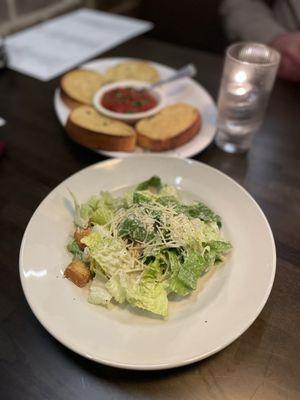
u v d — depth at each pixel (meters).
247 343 0.25
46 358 0.25
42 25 0.70
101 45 0.64
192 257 0.28
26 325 0.26
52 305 0.25
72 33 0.68
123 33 0.68
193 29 0.92
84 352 0.22
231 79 0.39
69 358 0.25
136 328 0.24
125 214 0.30
